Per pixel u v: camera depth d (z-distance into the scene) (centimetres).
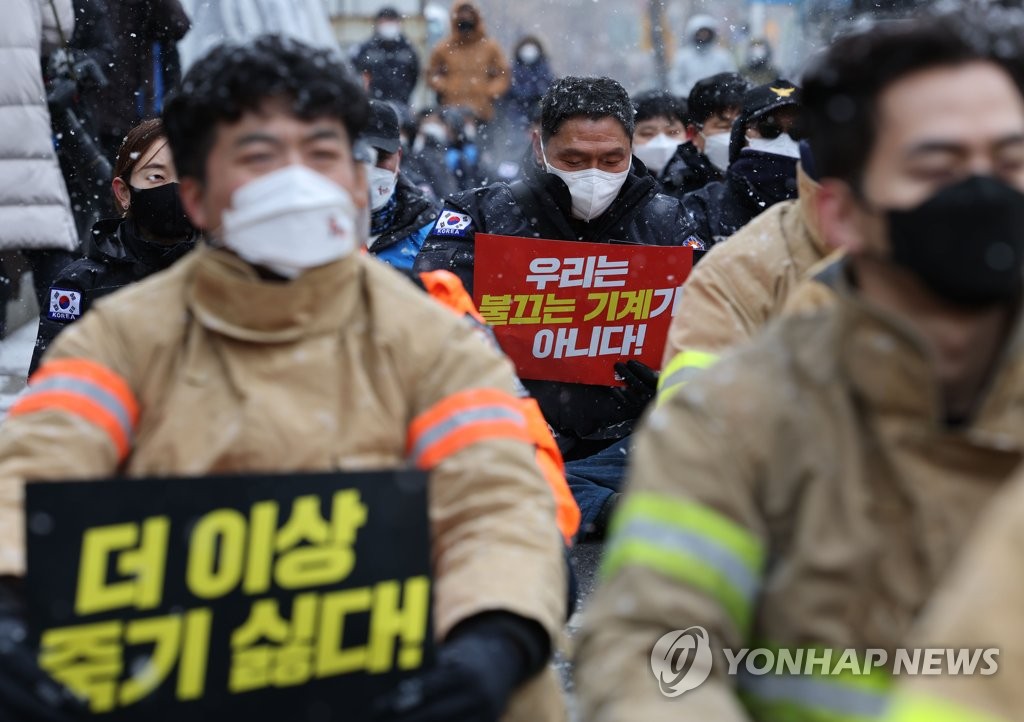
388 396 260
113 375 258
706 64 1959
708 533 206
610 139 605
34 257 879
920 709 151
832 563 202
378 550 234
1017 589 148
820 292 325
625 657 203
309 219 252
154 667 226
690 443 211
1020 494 152
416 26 2038
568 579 323
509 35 2812
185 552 227
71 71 909
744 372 214
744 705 212
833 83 209
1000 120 200
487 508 256
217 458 252
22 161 850
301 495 231
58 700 222
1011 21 206
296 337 257
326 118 261
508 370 272
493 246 601
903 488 201
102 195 927
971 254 196
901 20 210
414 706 229
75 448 251
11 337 1057
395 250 661
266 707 229
